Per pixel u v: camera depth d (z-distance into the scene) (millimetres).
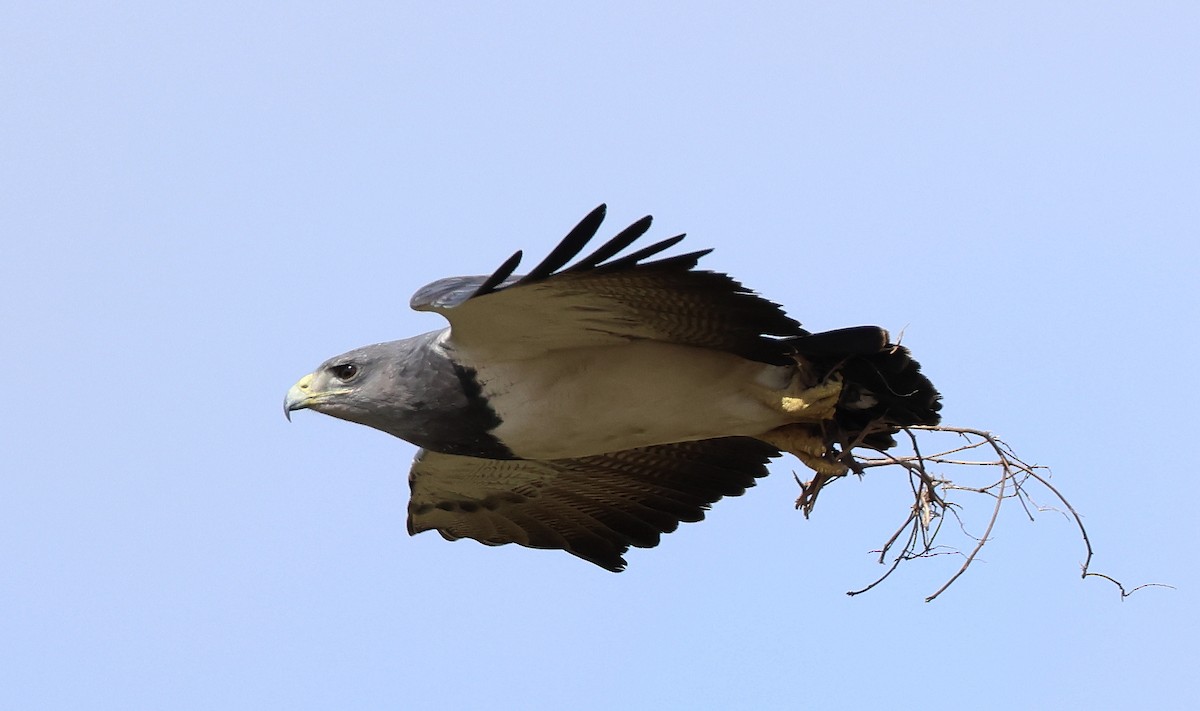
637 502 15273
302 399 13188
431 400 12812
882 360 12305
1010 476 12320
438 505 15336
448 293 11711
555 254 10867
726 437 14477
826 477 12867
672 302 11766
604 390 12570
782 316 11789
